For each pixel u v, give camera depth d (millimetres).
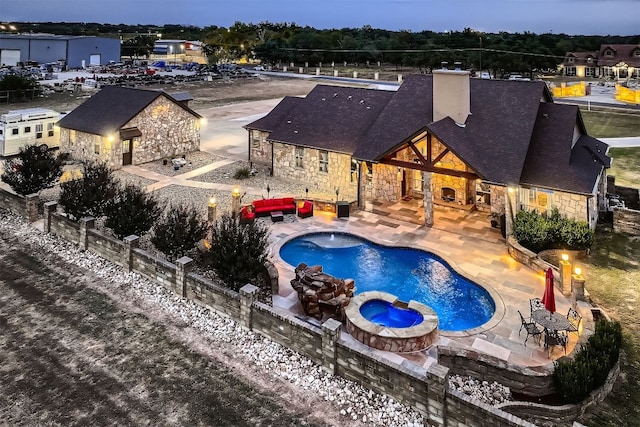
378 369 12266
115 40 116375
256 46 136625
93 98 38719
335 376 13172
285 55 123125
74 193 21875
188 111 39500
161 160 37656
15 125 35344
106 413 11688
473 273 19344
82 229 20828
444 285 19234
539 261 19438
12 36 103625
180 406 11977
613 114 61656
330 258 21547
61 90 70500
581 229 21281
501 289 18031
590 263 21078
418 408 11688
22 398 12133
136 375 13086
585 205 21594
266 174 34031
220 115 57594
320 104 34094
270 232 23188
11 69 88938
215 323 15656
